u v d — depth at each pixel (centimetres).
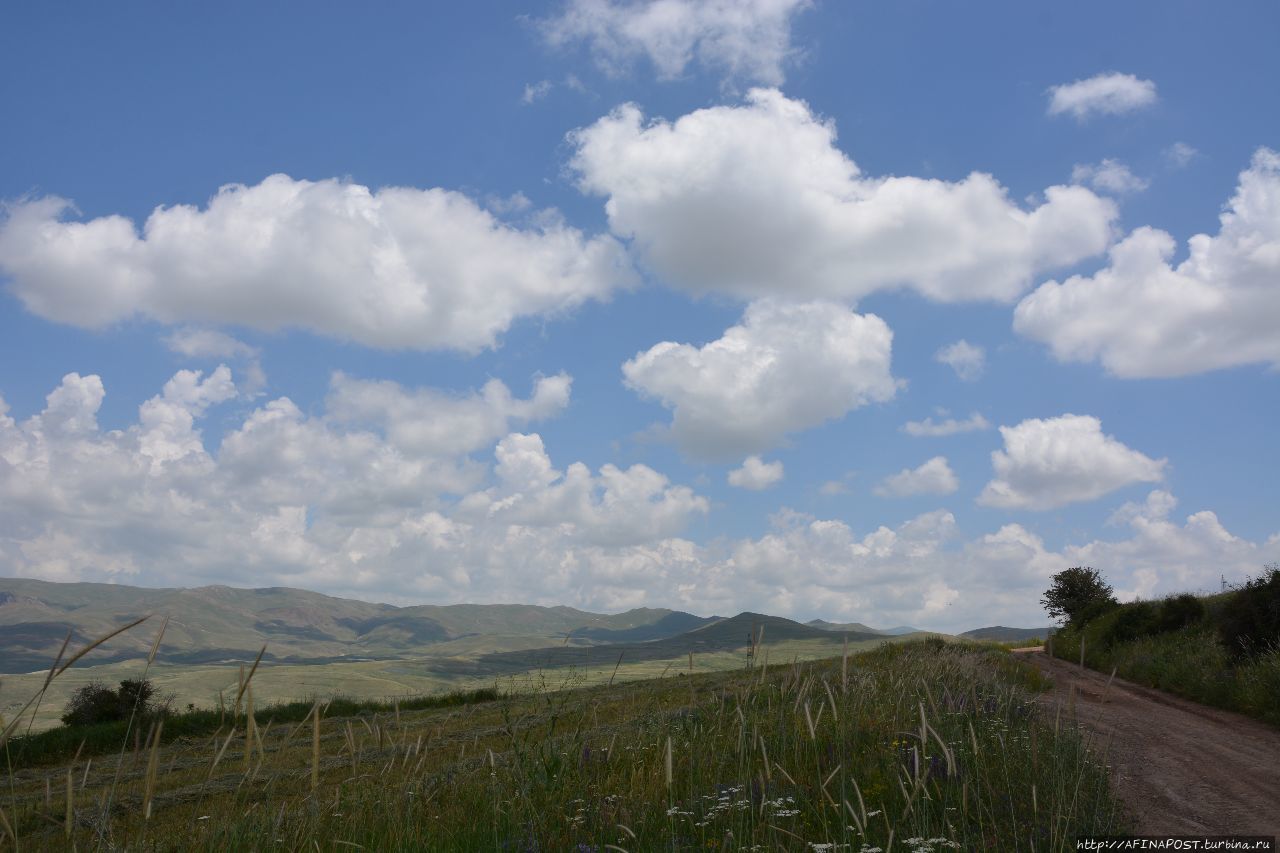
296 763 1288
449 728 1405
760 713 859
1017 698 1297
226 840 665
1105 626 3962
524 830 705
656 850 638
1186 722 1714
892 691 1130
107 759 1848
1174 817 866
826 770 794
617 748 921
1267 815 884
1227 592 3597
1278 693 1781
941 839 591
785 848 612
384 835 713
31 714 377
